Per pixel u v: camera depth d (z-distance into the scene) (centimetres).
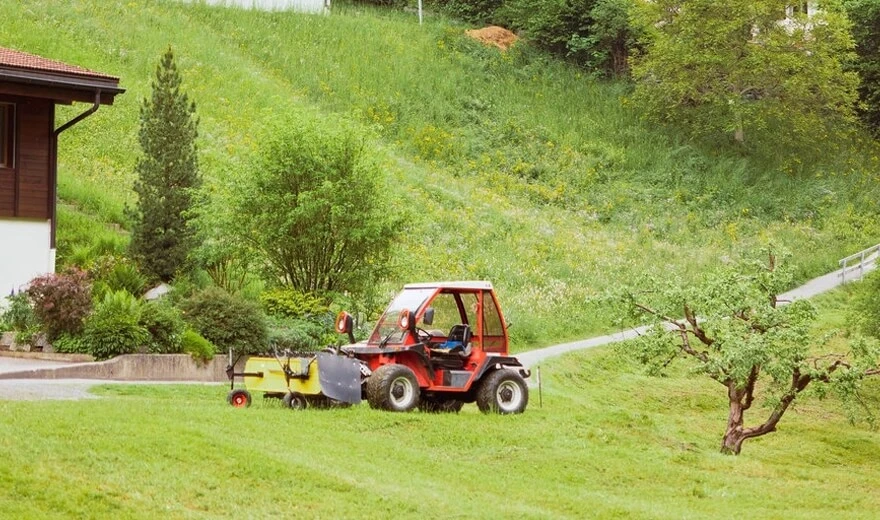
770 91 9544
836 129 9706
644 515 2223
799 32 9356
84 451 1998
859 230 8488
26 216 4056
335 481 2109
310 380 2875
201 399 3005
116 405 2478
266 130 4275
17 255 4038
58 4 7919
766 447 4350
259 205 4141
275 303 4141
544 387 4338
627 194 8488
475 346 3161
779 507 2506
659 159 9106
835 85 9469
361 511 1969
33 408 2302
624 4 10400
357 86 8912
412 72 9569
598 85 10300
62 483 1828
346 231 4094
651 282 3891
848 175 9425
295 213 4019
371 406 2927
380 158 4253
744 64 9275
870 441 4631
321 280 4238
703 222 8288
